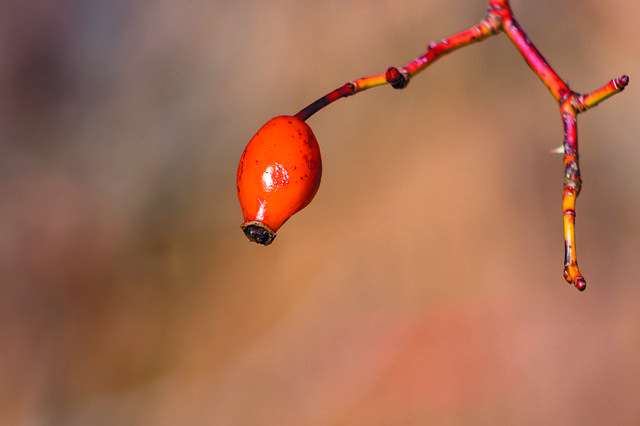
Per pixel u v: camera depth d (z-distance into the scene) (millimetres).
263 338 620
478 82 652
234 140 671
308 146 345
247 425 594
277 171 342
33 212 660
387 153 650
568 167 344
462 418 581
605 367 598
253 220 342
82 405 604
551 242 628
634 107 640
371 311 621
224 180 666
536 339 607
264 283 635
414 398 596
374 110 660
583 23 654
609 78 645
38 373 609
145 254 649
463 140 644
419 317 615
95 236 655
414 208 635
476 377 599
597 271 620
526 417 591
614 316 611
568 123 349
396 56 658
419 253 628
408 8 663
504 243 626
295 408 593
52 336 625
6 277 629
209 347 618
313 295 628
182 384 611
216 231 650
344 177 648
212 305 632
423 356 606
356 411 594
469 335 609
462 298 619
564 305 615
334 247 639
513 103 646
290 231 647
